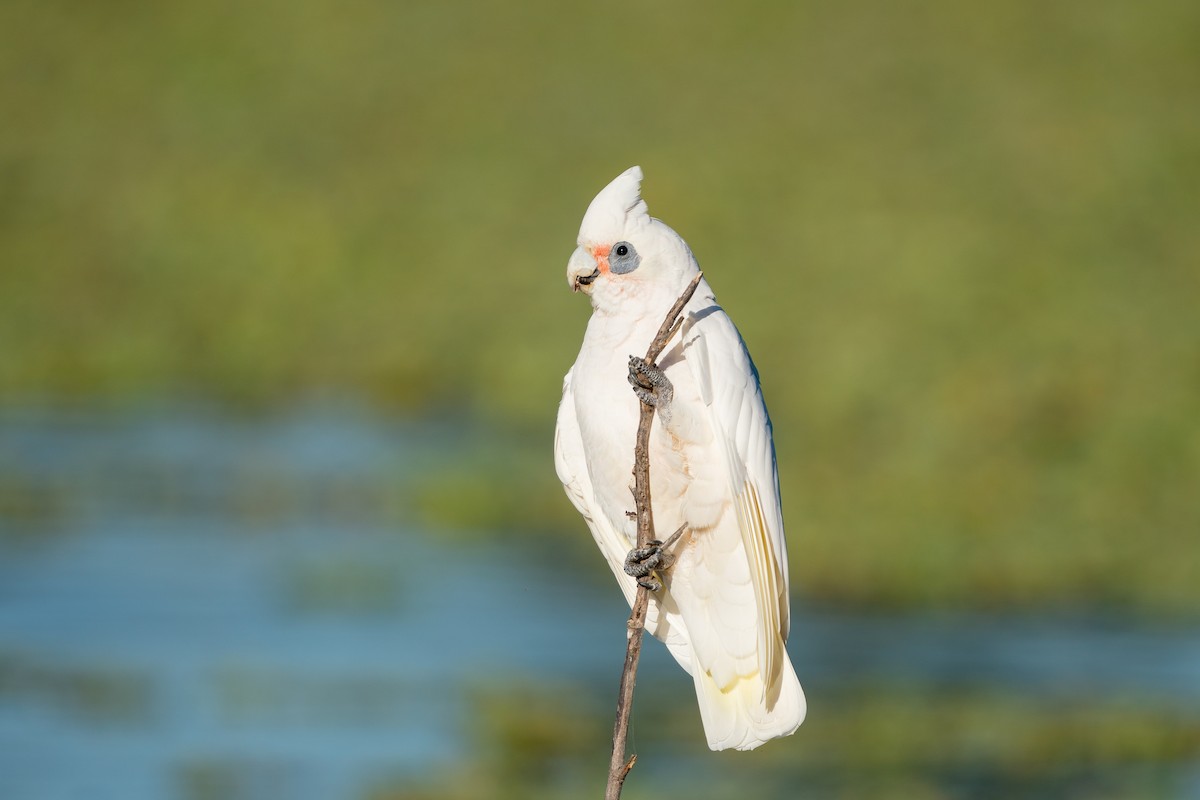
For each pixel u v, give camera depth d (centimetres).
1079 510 1575
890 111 3006
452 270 2573
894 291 2255
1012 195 2631
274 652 1268
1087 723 1132
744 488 616
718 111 3073
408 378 2252
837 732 1132
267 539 1567
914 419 1812
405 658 1259
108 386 2258
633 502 632
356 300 2523
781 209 2603
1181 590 1434
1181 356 2030
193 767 1065
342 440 1975
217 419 2092
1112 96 3031
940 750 1095
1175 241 2503
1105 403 1853
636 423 618
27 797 1022
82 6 3691
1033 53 3219
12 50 3478
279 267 2633
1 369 2278
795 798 1020
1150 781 1048
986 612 1401
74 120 3225
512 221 2731
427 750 1094
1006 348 2050
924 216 2534
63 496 1706
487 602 1395
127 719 1138
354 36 3525
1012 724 1128
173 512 1659
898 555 1475
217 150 3092
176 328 2464
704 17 3491
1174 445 1747
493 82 3259
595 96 3181
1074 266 2345
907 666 1260
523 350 2275
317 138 3117
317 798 1002
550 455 1861
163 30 3578
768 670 616
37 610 1365
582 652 1277
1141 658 1273
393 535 1609
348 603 1392
